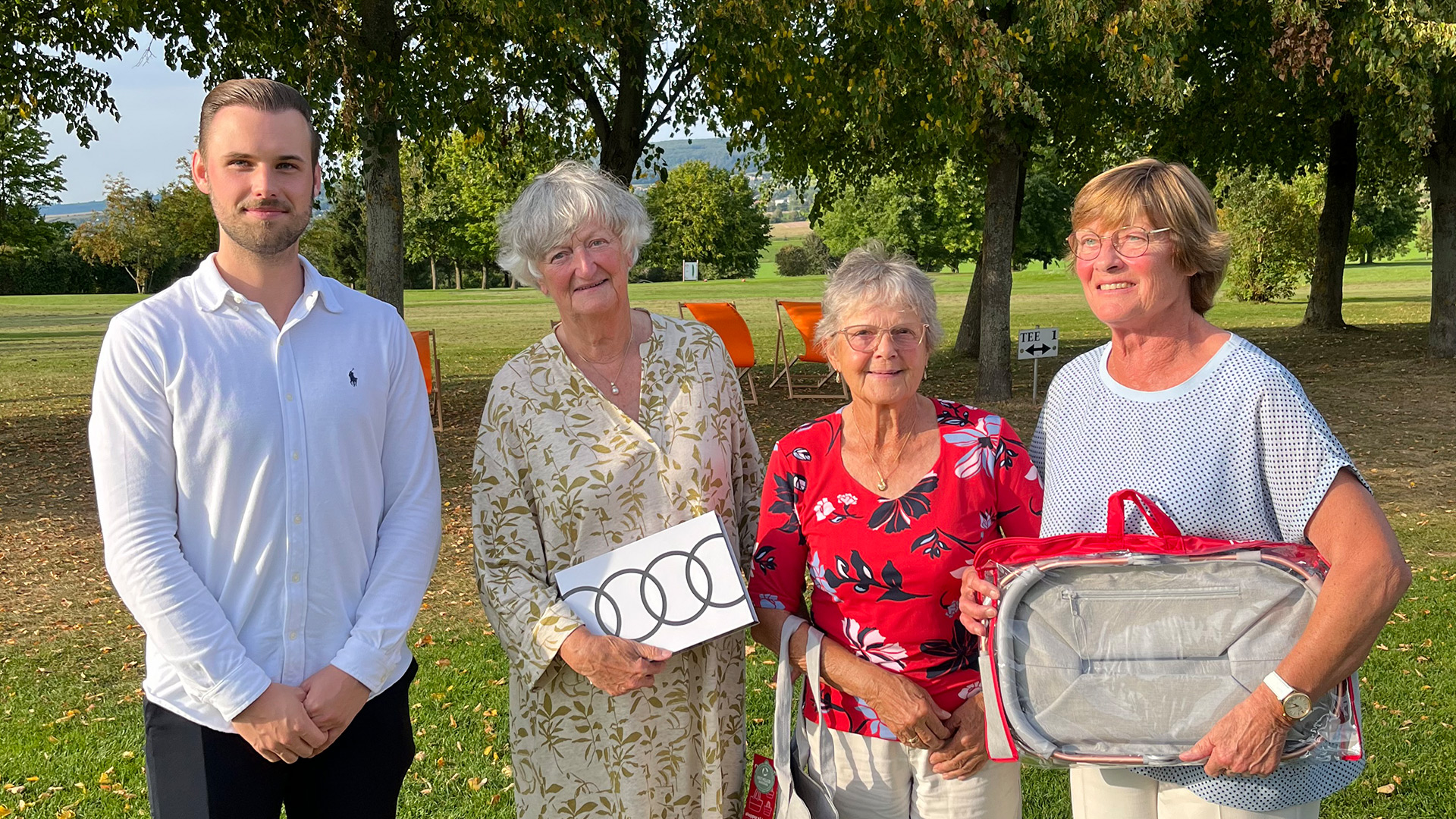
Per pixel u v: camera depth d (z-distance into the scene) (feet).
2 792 11.86
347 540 6.77
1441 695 13.55
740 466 7.97
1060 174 60.18
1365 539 5.57
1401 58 33.81
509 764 12.33
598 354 7.59
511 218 7.47
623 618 7.11
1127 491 6.03
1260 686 5.61
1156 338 6.41
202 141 6.57
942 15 30.78
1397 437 31.89
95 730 13.56
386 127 30.60
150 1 31.99
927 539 6.88
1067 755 5.90
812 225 59.21
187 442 6.34
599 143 43.24
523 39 30.17
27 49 34.14
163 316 6.40
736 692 7.65
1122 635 5.92
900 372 6.79
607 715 7.30
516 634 7.23
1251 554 5.80
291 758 6.40
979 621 6.32
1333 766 6.02
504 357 62.64
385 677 6.72
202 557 6.46
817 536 7.17
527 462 7.49
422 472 7.26
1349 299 97.30
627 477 7.36
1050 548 6.15
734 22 31.09
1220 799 6.02
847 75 35.96
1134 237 6.14
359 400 6.85
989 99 34.94
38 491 28.32
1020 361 56.90
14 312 116.47
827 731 7.27
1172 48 31.07
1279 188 89.71
